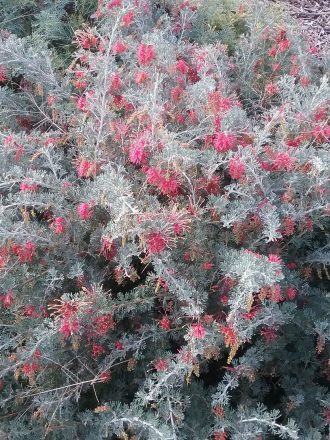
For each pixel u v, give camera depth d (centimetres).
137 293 101
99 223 110
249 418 94
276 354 112
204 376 113
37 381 103
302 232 112
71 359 103
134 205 98
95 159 110
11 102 141
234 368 101
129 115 123
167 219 92
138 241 108
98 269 112
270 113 121
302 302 116
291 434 89
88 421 100
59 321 96
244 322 97
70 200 119
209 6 180
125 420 93
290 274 111
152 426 89
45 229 107
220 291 106
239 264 88
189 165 101
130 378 111
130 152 103
